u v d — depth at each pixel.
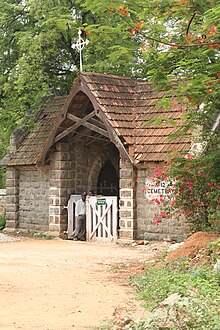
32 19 32.38
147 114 24.67
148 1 13.97
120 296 13.19
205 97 14.77
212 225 18.00
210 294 11.02
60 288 14.09
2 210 34.31
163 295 12.41
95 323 10.65
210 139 19.17
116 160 28.11
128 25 14.45
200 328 8.93
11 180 29.33
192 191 18.88
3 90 31.66
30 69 30.02
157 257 18.12
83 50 30.89
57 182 27.22
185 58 15.30
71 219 26.98
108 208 25.31
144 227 24.12
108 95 24.80
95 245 24.05
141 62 30.05
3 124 32.72
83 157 27.84
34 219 28.44
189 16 14.34
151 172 23.86
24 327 10.31
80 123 25.14
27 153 28.69
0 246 23.11
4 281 14.88
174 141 23.28
